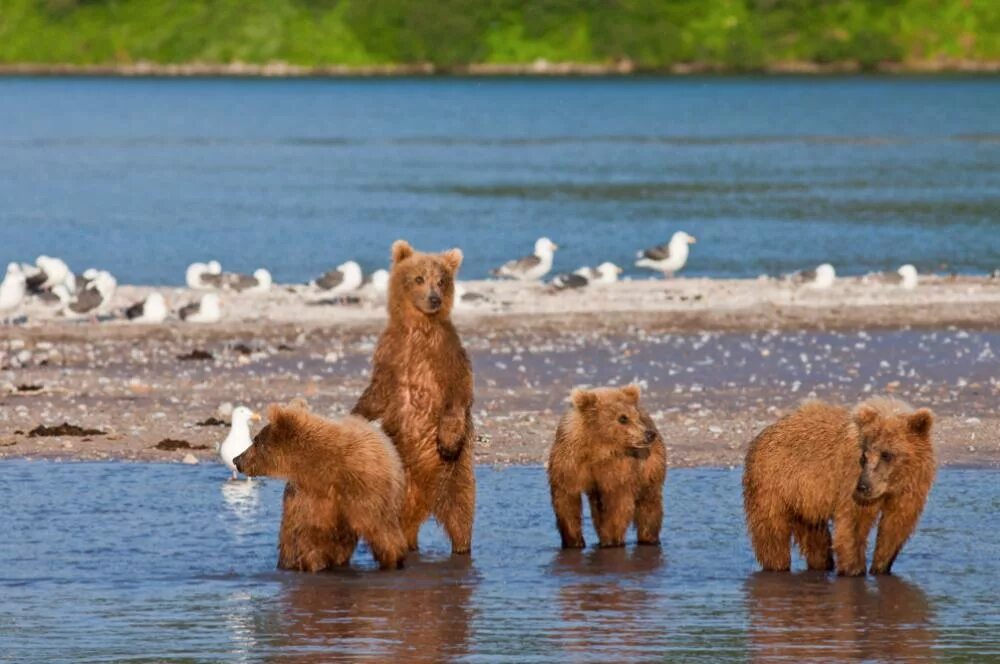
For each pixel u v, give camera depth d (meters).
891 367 40.78
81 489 28.73
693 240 61.94
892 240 77.56
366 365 41.19
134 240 78.50
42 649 19.81
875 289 56.19
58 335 45.03
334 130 174.38
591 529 26.59
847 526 22.53
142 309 47.00
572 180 114.94
